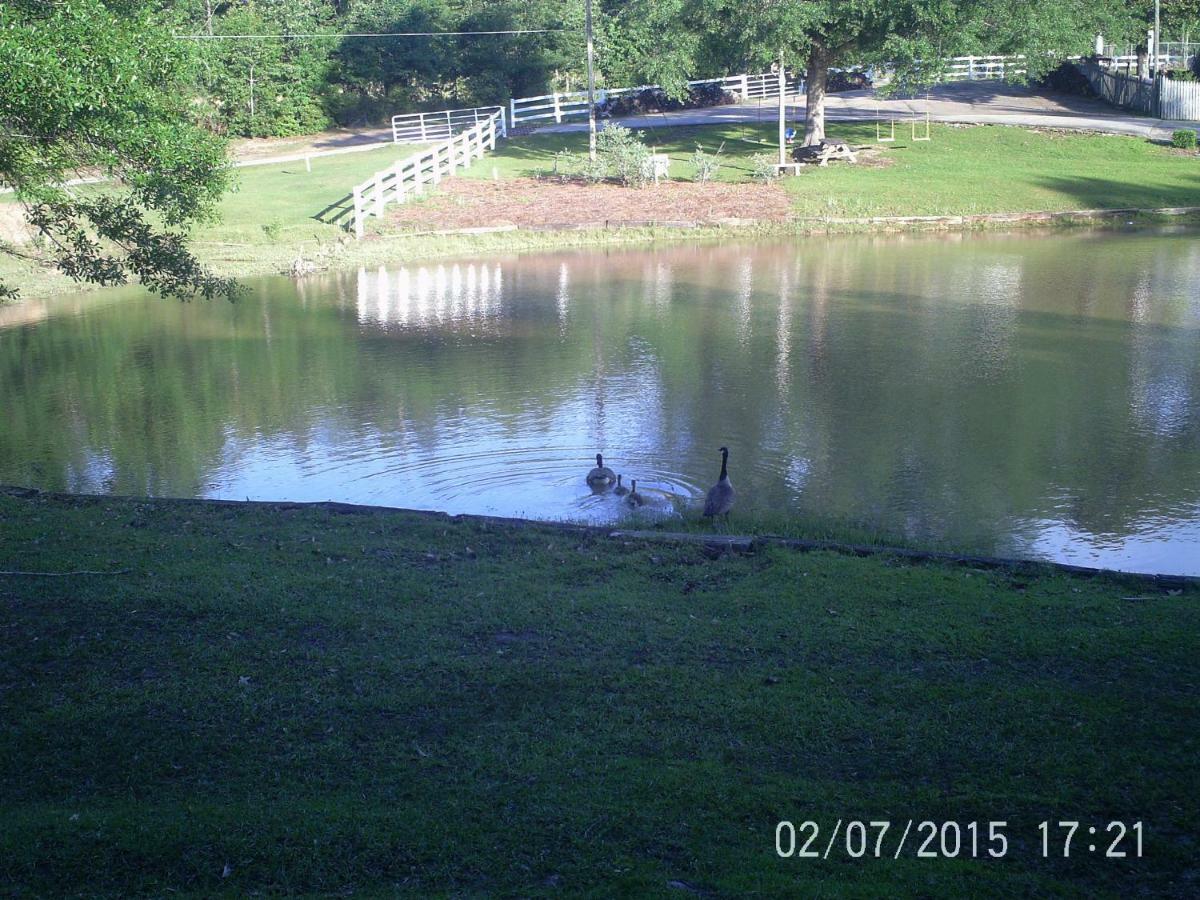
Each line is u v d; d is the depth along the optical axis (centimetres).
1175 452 1516
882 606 912
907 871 561
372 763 670
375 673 787
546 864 568
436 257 3606
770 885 548
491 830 597
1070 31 4247
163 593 933
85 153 1400
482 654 818
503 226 3875
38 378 2147
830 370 2017
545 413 1778
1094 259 3161
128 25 1316
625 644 838
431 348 2323
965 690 753
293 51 6153
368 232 3809
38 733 706
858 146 4881
